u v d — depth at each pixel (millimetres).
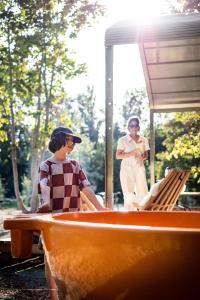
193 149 12289
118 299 819
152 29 5672
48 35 16469
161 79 8344
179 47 7484
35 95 17312
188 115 13477
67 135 3873
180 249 755
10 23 16078
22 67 16906
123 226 811
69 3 16406
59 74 17281
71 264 883
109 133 5875
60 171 3838
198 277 751
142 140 7555
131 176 7496
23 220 1017
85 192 3893
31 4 16203
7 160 35406
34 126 18125
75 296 896
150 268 778
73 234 869
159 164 14969
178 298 767
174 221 1320
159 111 8906
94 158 39438
